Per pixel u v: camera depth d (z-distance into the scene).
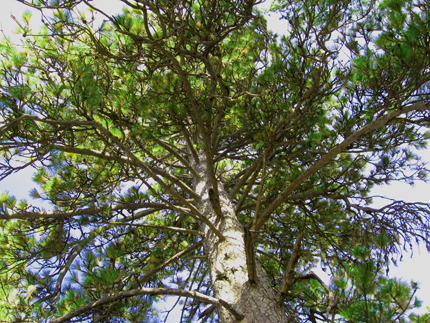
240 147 5.64
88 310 3.46
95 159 4.71
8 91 3.14
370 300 2.48
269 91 4.32
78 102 3.36
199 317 5.21
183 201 3.69
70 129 3.49
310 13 3.92
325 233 5.63
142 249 5.48
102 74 4.16
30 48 4.04
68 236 4.46
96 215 4.31
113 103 3.80
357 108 4.60
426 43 3.04
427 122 3.23
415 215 4.43
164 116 3.93
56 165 3.29
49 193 4.39
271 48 4.51
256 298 3.22
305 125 4.51
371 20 3.67
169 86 3.90
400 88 3.36
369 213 4.71
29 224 4.45
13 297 3.63
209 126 4.20
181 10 3.71
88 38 4.29
